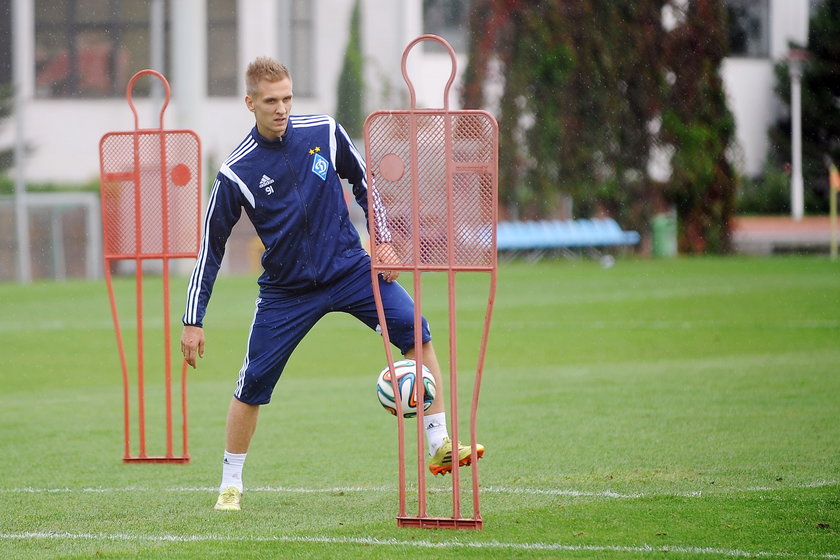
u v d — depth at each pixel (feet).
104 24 371.35
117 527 58.39
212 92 375.45
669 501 62.18
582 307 192.75
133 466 78.23
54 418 100.68
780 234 382.22
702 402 100.63
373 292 59.00
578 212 324.60
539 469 73.05
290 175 61.41
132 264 312.71
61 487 70.38
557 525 56.85
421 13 373.40
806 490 64.44
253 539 54.85
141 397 79.71
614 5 318.24
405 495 61.77
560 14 318.65
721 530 55.42
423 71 373.61
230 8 374.43
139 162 80.33
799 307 184.75
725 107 325.21
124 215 80.59
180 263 297.94
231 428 63.72
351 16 371.97
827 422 89.15
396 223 56.44
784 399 101.19
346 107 373.61
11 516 61.41
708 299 199.62
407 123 56.08
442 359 139.74
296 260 62.13
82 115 368.89
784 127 407.23
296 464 77.30
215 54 374.43
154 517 60.90
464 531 55.72
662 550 51.55
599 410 97.66
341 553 51.62
